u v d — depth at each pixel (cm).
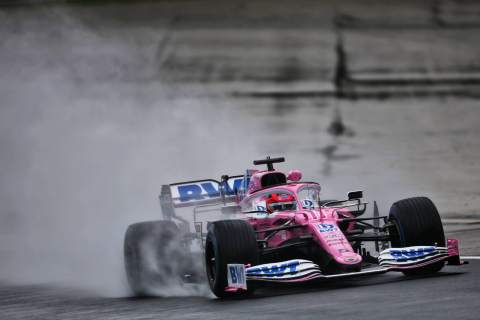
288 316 2964
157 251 4284
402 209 3741
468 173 8375
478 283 3378
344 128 11075
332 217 3825
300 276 3462
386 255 3588
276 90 13525
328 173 8500
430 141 10212
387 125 11225
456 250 3716
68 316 3584
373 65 15038
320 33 17862
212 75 14750
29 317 3644
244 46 16988
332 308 3056
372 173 8456
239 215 4322
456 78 13962
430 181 8025
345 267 3484
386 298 3178
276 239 3956
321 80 14112
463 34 17325
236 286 3512
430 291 3259
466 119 11375
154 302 3856
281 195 4103
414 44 16562
